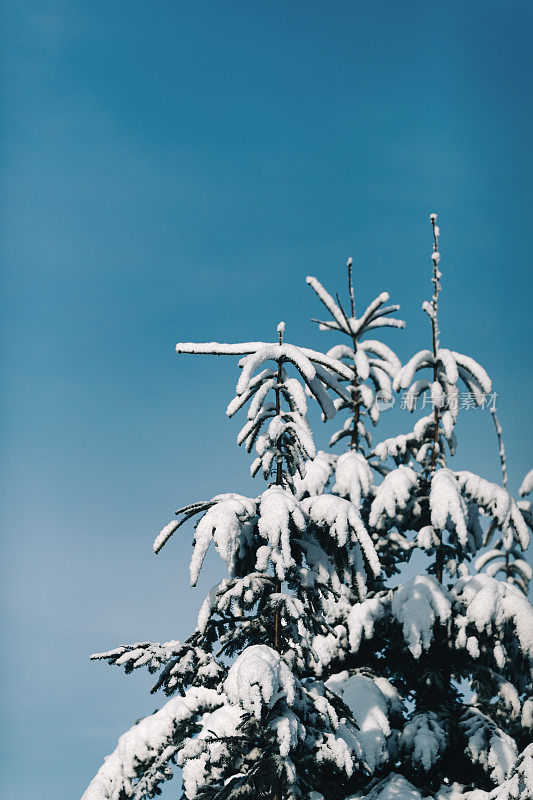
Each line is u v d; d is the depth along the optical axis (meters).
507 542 19.52
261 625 13.30
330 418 13.99
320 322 20.78
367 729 16.64
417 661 18.45
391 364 21.06
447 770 17.58
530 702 18.72
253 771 12.33
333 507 13.65
